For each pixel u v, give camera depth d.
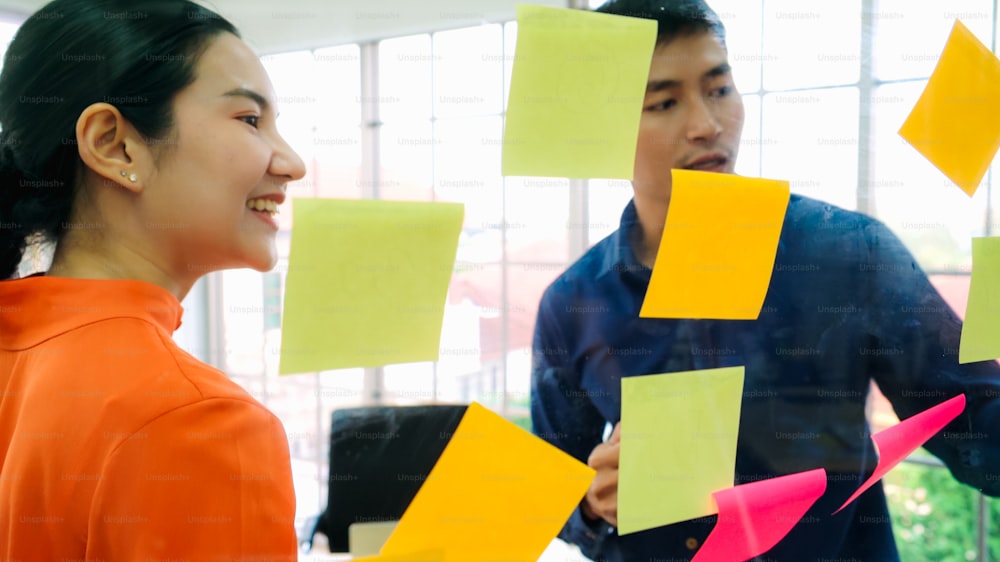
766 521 0.62
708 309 0.54
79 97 0.36
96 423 0.33
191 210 0.38
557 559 0.61
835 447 0.67
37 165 0.38
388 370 0.52
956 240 0.72
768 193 0.54
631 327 0.60
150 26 0.37
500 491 0.49
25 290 0.39
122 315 0.37
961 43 0.65
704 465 0.58
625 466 0.55
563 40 0.47
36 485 0.34
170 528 0.32
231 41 0.39
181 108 0.37
